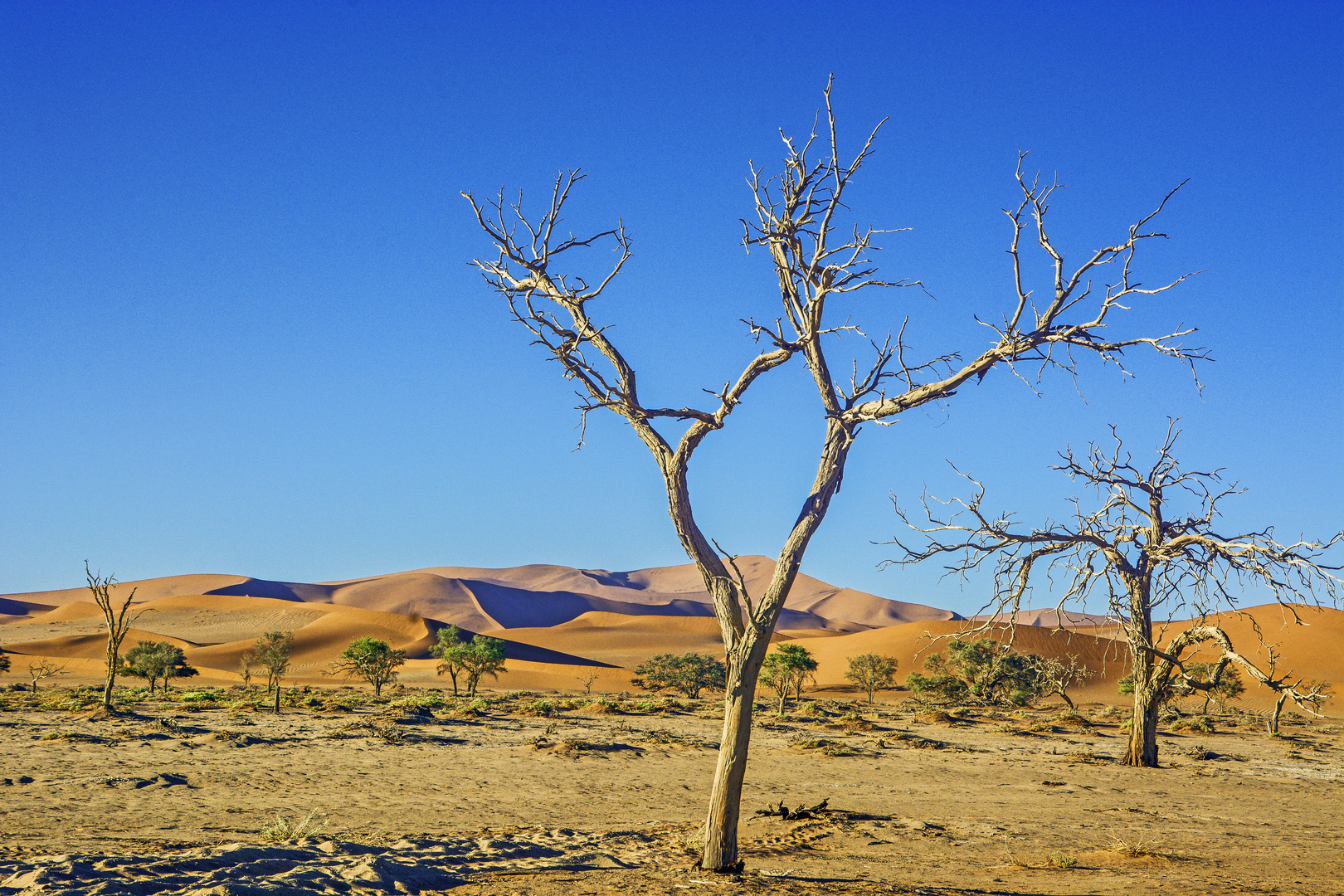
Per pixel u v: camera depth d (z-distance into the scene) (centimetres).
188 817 1678
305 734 3212
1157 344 1034
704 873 1109
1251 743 4350
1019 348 1041
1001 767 3006
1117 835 1722
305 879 1021
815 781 2538
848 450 1151
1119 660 9119
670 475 1150
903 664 11156
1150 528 2803
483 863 1253
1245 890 1159
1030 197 1052
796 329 1170
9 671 10481
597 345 1173
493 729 3716
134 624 16175
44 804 1758
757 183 1138
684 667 9969
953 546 1561
